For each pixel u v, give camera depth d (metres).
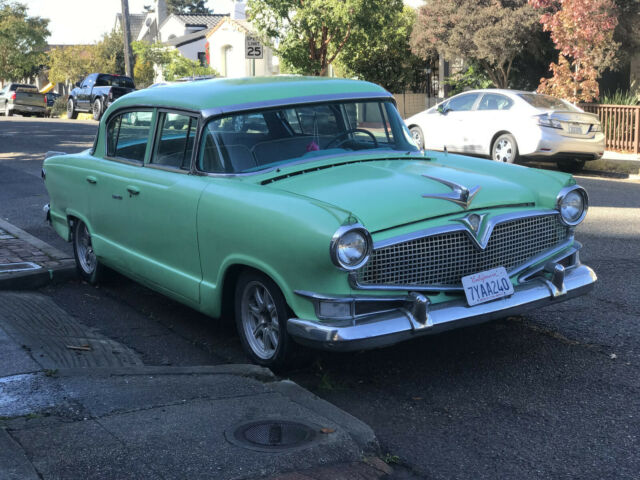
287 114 5.28
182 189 5.11
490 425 4.00
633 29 18.38
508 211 4.68
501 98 15.00
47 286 6.98
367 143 5.53
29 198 11.59
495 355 5.01
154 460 3.31
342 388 4.52
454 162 5.53
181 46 51.22
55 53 57.41
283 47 22.23
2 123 28.70
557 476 3.45
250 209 4.49
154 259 5.60
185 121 5.29
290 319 4.27
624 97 19.92
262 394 4.12
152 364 5.06
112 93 30.41
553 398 4.32
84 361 4.85
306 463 3.34
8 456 3.31
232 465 3.28
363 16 21.45
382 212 4.29
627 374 4.65
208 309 5.04
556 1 18.19
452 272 4.44
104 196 6.19
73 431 3.60
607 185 13.12
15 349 4.80
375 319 4.17
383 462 3.50
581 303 6.10
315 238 4.04
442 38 20.55
